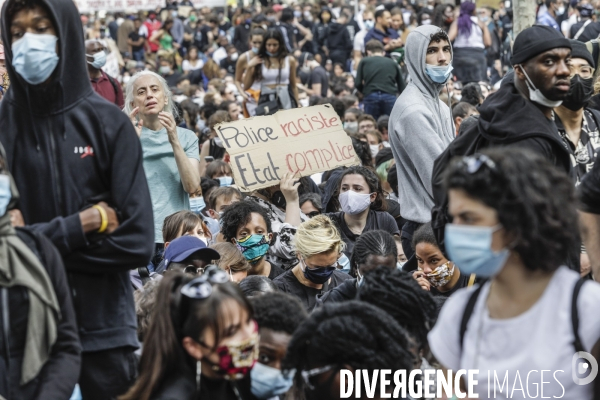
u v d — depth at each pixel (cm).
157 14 2875
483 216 310
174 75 2414
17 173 432
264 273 707
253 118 784
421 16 2105
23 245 384
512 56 482
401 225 880
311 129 794
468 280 566
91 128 430
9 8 424
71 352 391
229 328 367
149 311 480
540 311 321
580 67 618
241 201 707
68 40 428
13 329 380
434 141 680
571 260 449
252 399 402
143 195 430
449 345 344
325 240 630
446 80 704
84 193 430
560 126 554
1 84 739
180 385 375
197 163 778
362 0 2575
